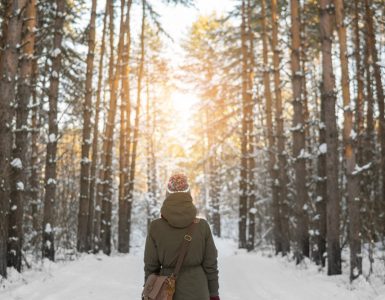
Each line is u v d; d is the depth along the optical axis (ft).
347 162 32.12
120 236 71.20
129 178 81.41
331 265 34.53
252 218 72.38
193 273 10.39
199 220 10.70
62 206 54.54
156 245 10.61
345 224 47.11
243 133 76.33
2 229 28.68
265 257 55.52
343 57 32.91
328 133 35.27
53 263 39.14
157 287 10.11
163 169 142.92
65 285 28.37
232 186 130.82
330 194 34.86
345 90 32.65
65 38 56.18
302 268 40.29
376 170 43.78
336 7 33.50
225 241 108.99
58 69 42.50
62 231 52.80
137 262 46.91
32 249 47.16
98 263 42.73
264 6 67.15
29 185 51.55
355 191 31.45
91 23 55.11
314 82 67.05
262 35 68.95
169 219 10.47
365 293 26.78
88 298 24.45
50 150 41.91
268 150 63.05
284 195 56.13
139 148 124.47
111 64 67.00
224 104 83.20
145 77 91.71
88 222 59.21
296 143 46.14
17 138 33.73
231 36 79.10
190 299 10.14
